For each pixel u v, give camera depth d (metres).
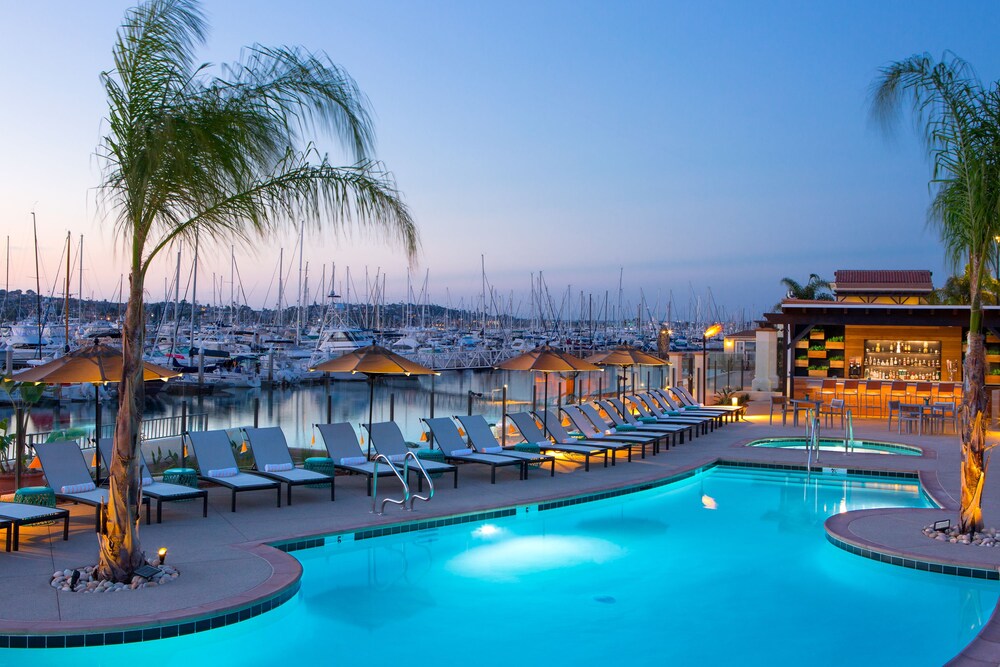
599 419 15.09
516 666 5.61
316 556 8.32
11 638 5.35
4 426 11.41
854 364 23.03
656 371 57.91
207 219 6.62
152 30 6.14
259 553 7.40
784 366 22.80
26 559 7.09
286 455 10.52
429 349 64.12
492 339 77.44
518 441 16.72
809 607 6.88
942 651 5.89
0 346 47.03
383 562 8.20
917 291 27.11
